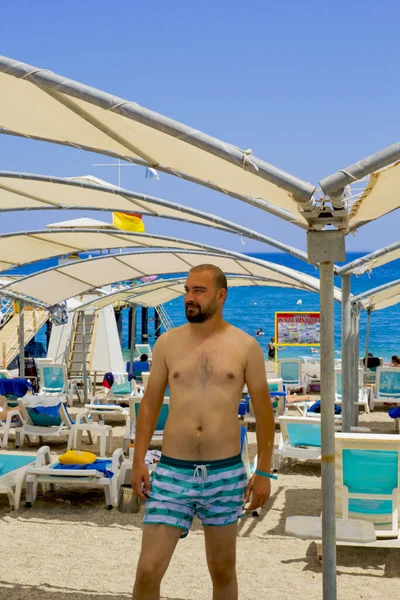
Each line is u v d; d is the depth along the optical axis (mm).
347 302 9609
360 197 4758
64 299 16906
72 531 7383
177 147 4465
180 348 3881
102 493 9070
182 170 5125
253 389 3857
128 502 8164
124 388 16125
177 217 9742
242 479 3830
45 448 8742
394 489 6414
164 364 3941
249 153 3955
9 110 5133
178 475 3734
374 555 6609
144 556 3680
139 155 5121
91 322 23797
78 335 23484
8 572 6055
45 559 6438
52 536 7195
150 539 3691
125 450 11672
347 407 9469
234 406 3818
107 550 6750
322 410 4402
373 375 21609
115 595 5543
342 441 6359
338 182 3828
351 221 5816
